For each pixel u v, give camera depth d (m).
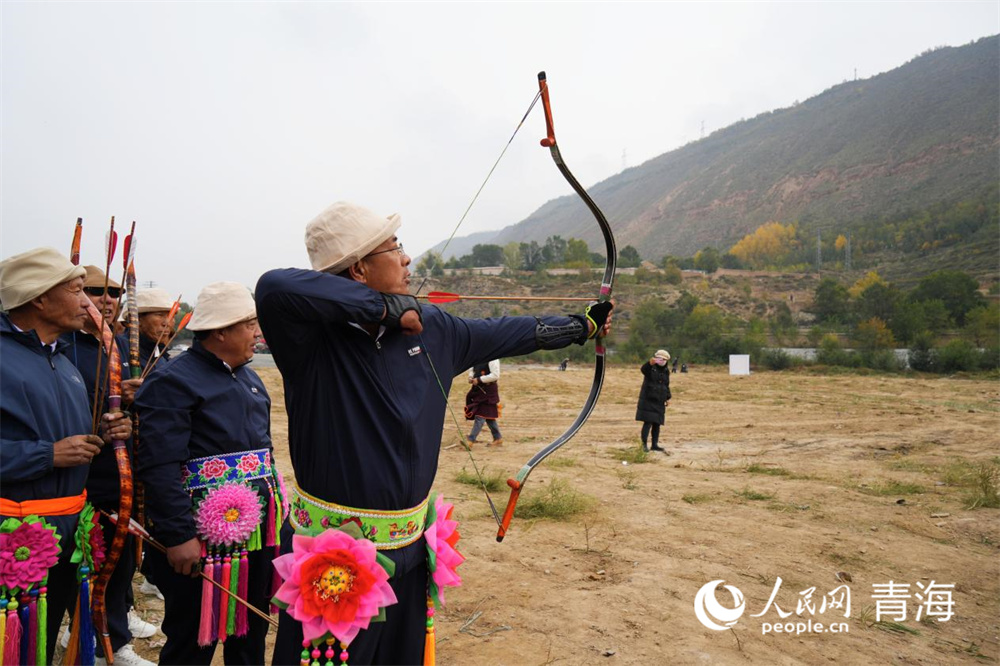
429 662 2.45
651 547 6.14
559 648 4.11
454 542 2.59
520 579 5.25
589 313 2.73
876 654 4.27
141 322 4.37
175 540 3.04
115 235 3.05
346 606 2.12
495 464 10.36
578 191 2.85
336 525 2.23
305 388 2.26
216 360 3.35
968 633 4.67
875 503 8.12
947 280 77.94
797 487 9.02
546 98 2.64
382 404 2.24
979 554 6.34
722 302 98.31
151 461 3.05
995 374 41.19
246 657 3.39
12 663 2.72
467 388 25.02
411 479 2.28
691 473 9.99
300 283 2.10
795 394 27.70
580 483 8.96
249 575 3.38
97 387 3.09
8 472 2.73
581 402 22.83
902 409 21.11
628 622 4.50
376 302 2.16
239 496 3.23
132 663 3.68
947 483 9.41
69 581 3.21
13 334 2.93
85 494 3.12
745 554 6.04
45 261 2.92
